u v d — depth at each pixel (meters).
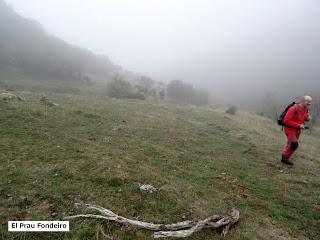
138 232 5.34
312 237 6.19
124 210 6.09
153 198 6.75
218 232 5.78
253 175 9.84
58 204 5.99
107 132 12.70
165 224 5.63
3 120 11.59
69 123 13.11
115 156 9.39
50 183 6.84
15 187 6.47
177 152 11.35
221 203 7.07
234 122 23.36
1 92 19.27
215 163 10.66
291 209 7.46
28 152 8.76
